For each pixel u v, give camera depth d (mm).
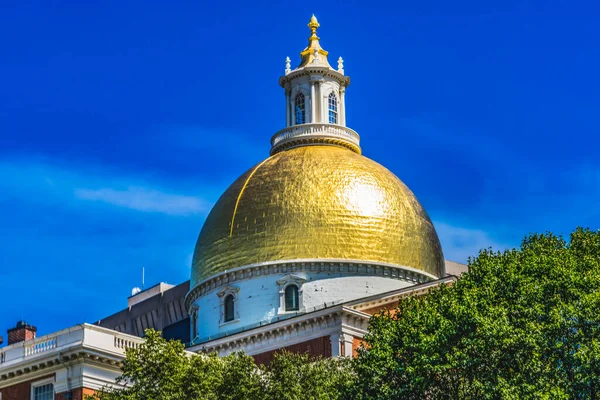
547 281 85500
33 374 92688
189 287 142250
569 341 82312
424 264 125000
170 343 85812
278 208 124125
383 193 125688
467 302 84438
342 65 142125
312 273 121500
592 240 94312
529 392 78875
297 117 139750
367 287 121125
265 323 120812
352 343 112000
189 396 83812
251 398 86312
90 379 90562
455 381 82438
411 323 86312
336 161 127562
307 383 90438
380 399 83500
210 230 127562
